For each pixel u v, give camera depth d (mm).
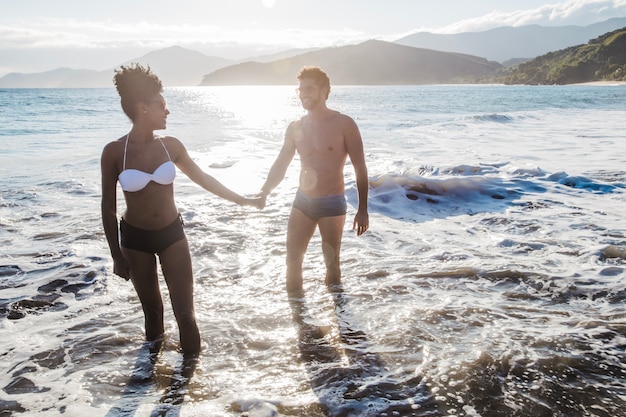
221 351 3135
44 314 3758
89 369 2932
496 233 5922
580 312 3650
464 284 4266
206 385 2742
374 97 66188
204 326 3498
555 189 8188
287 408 2496
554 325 3426
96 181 9352
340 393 2627
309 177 4039
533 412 2432
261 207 3867
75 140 16188
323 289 4199
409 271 4605
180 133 18203
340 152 4012
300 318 3621
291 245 4121
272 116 30109
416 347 3117
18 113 30781
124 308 3879
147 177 2904
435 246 5434
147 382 2789
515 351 3031
